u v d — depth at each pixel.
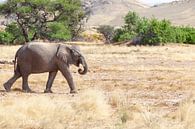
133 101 22.56
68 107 18.92
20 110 17.89
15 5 101.69
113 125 16.97
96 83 30.66
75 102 19.73
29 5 102.62
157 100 23.16
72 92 25.78
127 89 27.72
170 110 20.03
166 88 28.08
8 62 45.28
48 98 21.12
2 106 18.34
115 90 26.58
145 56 58.72
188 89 27.67
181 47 82.56
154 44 91.00
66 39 106.81
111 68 41.69
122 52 67.19
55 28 103.88
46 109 18.22
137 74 36.84
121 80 32.62
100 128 16.50
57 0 105.25
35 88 27.97
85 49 74.00
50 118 17.45
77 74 36.50
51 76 26.33
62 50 26.34
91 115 18.36
